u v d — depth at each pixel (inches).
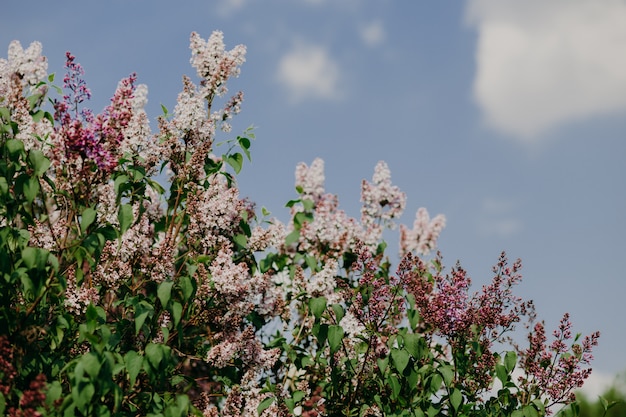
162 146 241.1
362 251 236.4
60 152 199.6
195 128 241.3
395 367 233.1
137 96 230.2
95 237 192.9
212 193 252.4
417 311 251.9
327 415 249.4
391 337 227.9
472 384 248.5
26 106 211.5
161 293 201.3
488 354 246.4
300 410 242.5
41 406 174.9
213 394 247.1
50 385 175.8
